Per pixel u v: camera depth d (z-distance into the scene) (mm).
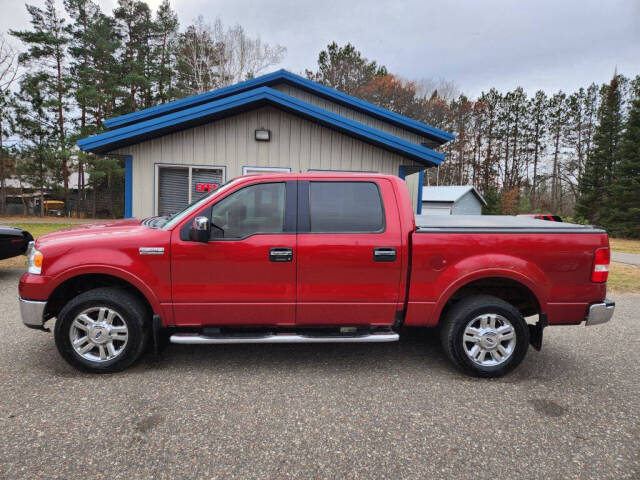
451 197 31219
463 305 3488
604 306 3492
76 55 28156
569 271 3473
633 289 7789
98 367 3367
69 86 27219
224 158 9109
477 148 54656
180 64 31156
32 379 3293
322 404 2998
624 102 37000
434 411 2928
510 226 3635
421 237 3434
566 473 2250
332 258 3422
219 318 3459
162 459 2301
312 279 3436
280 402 3014
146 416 2766
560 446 2516
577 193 46125
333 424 2723
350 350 4172
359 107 11367
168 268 3354
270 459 2324
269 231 3453
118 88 27703
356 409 2936
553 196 50844
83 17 28797
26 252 6863
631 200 29609
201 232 3221
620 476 2230
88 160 26766
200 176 9117
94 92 26609
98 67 28562
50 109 27172
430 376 3547
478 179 54750
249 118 9117
